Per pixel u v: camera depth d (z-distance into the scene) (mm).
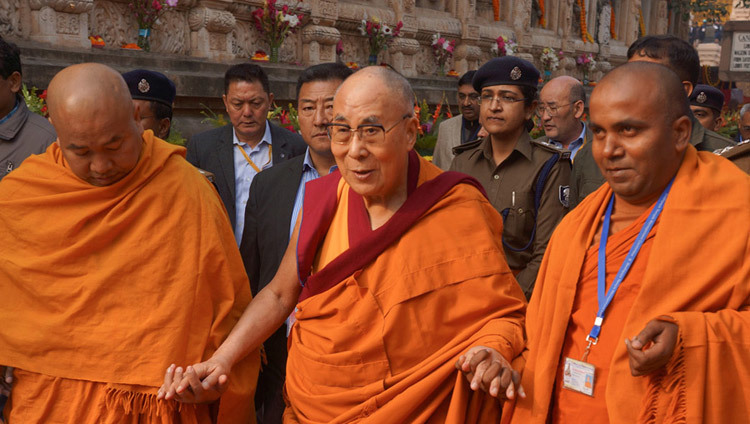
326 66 3131
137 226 2109
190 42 8086
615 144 1592
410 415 1882
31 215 2105
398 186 2016
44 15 6359
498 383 1699
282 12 8695
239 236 3738
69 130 1892
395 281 1916
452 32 12469
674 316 1476
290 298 2215
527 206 3279
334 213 2107
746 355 1470
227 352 2055
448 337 1932
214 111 7660
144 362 2029
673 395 1494
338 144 1918
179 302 2082
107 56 6707
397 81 1919
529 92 3363
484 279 1940
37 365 2057
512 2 14281
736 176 1586
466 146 3686
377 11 10766
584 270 1710
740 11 27891
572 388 1658
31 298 2096
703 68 16844
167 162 2213
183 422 2080
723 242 1519
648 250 1609
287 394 2189
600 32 17578
